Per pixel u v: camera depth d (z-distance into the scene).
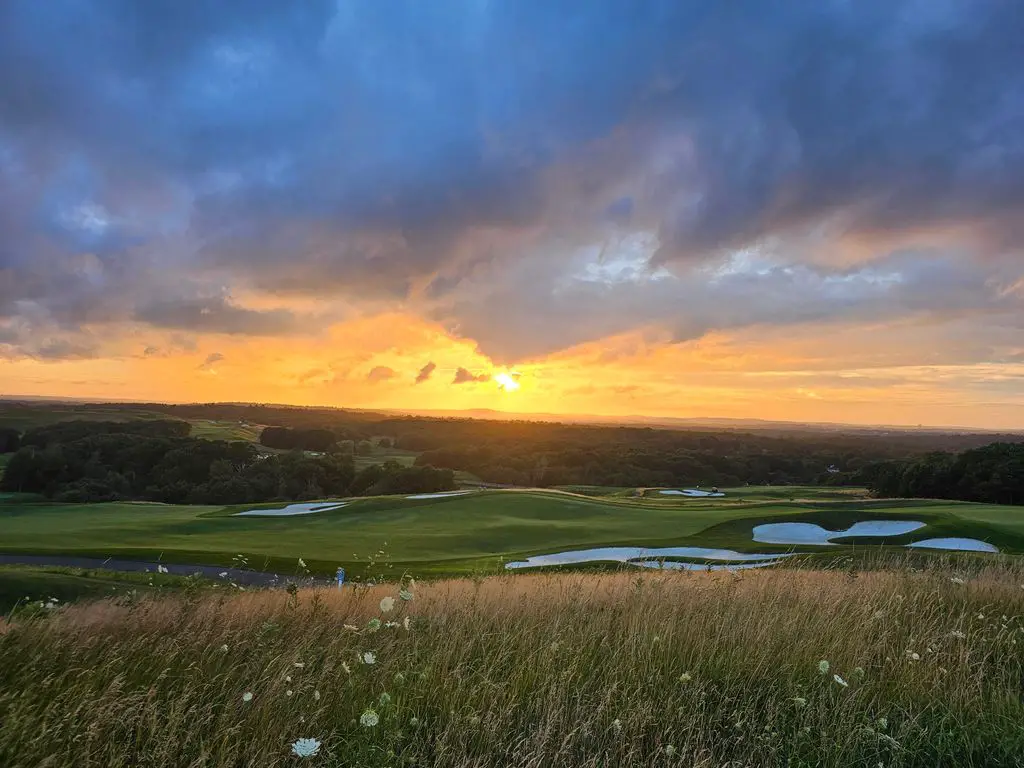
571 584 7.50
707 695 4.04
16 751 2.89
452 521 46.28
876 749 3.55
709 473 116.88
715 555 29.55
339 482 104.12
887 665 4.61
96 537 40.25
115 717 3.18
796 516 40.78
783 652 4.59
